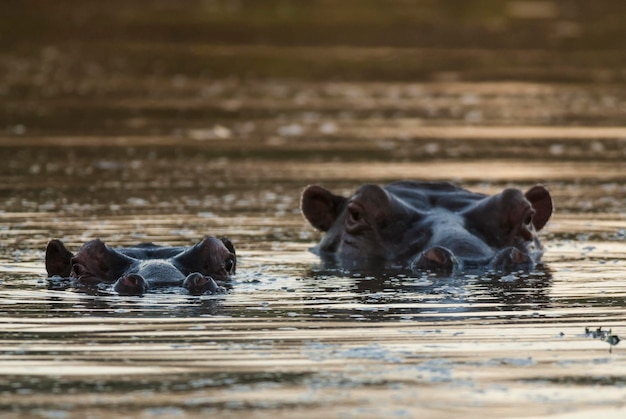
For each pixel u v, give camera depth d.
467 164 74.94
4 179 67.56
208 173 70.88
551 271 43.34
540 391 26.86
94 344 31.34
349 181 67.56
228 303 37.19
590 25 180.50
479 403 25.92
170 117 98.75
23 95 112.06
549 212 50.62
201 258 41.78
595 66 139.75
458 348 30.92
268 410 25.42
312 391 26.86
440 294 38.81
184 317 34.91
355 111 104.19
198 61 142.25
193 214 57.03
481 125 95.25
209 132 90.31
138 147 81.94
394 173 70.75
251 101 110.50
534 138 88.00
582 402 26.02
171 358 29.81
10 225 53.16
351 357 29.91
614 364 29.23
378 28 175.75
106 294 38.53
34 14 187.62
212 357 29.92
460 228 45.75
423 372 28.48
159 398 26.28
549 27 177.12
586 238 51.75
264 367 28.95
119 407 25.58
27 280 41.44
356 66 139.75
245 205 59.84
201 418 24.84
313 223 51.19
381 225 46.91
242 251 48.56
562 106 107.31
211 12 193.12
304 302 37.44
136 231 51.91
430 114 102.31
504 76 130.88
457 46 158.25
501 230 46.22
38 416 24.91
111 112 101.25
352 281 41.50
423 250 44.94
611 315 35.31
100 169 72.00
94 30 172.38
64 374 28.28
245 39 163.88
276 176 69.75
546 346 31.17
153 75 130.38
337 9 198.88
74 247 47.53
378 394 26.62
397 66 139.62
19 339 31.97
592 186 66.81
